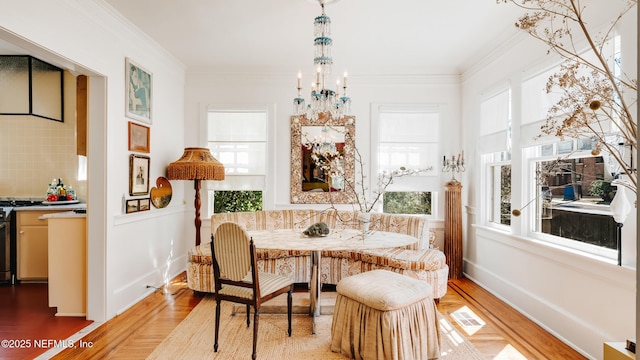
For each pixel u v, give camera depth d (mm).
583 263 2219
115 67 2951
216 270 2314
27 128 4238
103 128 2811
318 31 3123
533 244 2740
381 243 2506
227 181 4348
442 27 3078
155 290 3529
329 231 2967
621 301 1958
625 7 1934
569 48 2420
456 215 4035
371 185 4320
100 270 2771
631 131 1242
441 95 4355
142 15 2883
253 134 4359
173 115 4086
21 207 3729
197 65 4207
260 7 2746
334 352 2277
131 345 2355
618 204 1872
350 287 2217
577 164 2404
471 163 4047
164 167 3863
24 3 2029
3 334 2523
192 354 2236
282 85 4363
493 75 3527
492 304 3150
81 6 2500
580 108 1420
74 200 4121
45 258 3768
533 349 2305
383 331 2016
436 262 3100
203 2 2672
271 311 2889
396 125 4352
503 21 2951
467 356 2217
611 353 1339
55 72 4102
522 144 2955
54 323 2717
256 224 3869
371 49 3617
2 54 3752
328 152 3570
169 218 3941
